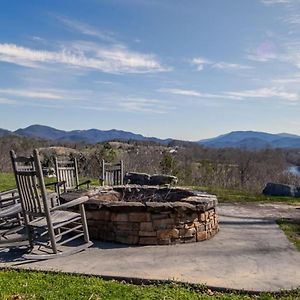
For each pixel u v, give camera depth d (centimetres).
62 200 594
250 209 830
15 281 385
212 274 416
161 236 533
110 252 496
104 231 552
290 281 399
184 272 420
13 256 477
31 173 464
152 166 1677
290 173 2047
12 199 650
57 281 388
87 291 361
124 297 350
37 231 531
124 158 1678
